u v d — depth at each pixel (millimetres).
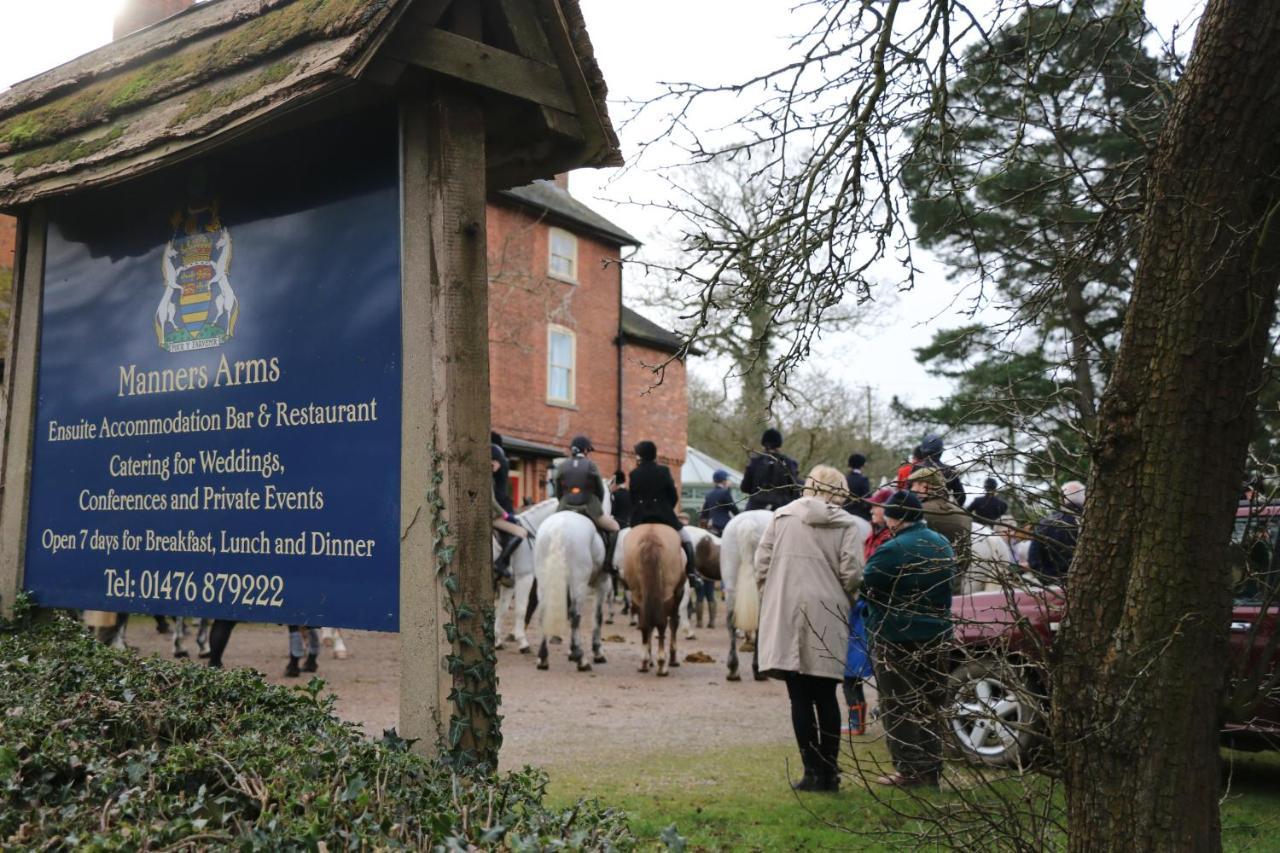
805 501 6500
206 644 12188
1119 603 3271
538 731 8656
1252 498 3682
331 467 4324
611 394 29641
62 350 5656
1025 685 3850
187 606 4855
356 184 4340
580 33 4363
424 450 3971
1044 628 4473
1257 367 3254
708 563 16875
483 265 4074
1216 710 3254
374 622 4102
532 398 26500
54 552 5574
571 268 28281
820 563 6410
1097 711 3260
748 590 11430
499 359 25438
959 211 5395
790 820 5781
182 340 5008
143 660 4855
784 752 7812
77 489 5484
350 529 4227
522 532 14008
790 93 5285
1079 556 3402
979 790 4059
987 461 3971
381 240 4227
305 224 4512
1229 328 3193
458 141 4039
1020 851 3623
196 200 4988
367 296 4246
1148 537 3227
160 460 5051
